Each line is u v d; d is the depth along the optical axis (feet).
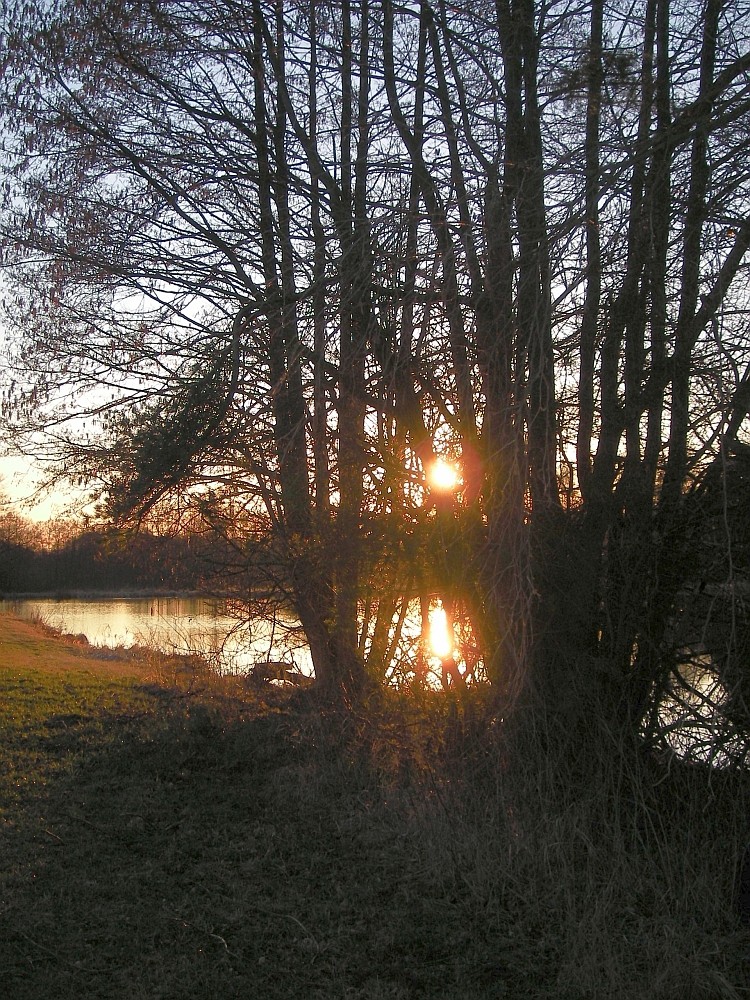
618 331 21.57
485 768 23.26
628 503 21.25
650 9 23.49
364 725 28.32
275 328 25.12
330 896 20.81
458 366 23.15
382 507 25.53
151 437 27.73
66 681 46.78
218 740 33.55
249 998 16.43
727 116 19.16
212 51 35.45
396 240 22.47
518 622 19.03
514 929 19.07
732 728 19.03
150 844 23.59
